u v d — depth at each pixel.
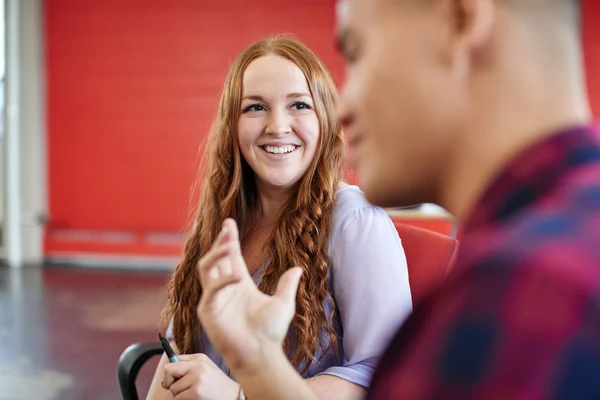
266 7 5.56
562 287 0.26
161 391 1.31
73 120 5.90
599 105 5.09
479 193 0.34
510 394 0.25
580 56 0.35
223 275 0.57
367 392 0.33
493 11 0.33
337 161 1.30
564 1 0.33
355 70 0.38
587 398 0.25
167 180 5.83
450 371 0.27
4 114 5.94
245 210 1.39
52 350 3.53
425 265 1.39
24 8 5.83
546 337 0.26
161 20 5.72
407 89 0.34
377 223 1.22
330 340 1.20
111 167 5.88
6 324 4.04
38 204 5.98
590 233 0.28
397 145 0.35
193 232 1.40
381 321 1.14
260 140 1.27
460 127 0.34
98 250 5.93
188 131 5.77
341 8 0.39
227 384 1.06
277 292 0.59
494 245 0.29
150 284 5.20
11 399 2.85
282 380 0.56
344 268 1.20
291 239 1.23
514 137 0.33
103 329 3.93
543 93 0.33
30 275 5.51
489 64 0.33
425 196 0.37
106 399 2.86
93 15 5.80
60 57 5.88
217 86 5.69
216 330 0.57
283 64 1.26
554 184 0.31
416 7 0.34
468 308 0.28
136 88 5.80
